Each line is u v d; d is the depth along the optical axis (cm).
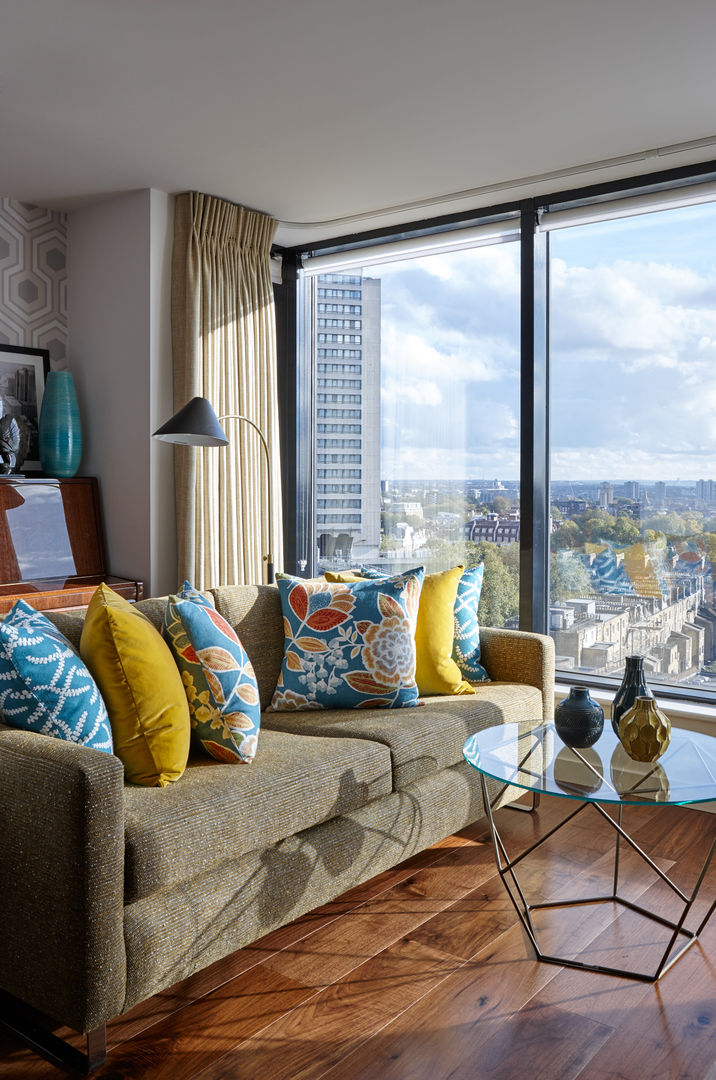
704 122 324
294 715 297
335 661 300
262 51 270
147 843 191
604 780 219
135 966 188
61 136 334
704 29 256
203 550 408
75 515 405
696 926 248
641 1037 198
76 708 210
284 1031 200
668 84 293
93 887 178
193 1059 190
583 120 322
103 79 288
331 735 274
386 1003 211
